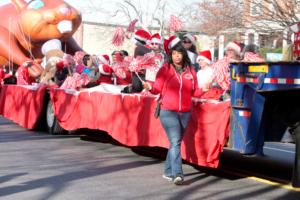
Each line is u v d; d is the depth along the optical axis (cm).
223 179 765
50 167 820
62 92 1174
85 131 1234
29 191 655
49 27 2045
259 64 650
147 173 790
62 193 648
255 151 670
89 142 1116
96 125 1036
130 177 758
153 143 853
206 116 738
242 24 1738
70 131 1213
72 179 734
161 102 708
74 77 1167
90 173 780
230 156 988
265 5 1739
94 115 1045
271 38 1753
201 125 745
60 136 1210
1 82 1689
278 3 1702
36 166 826
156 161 897
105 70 1171
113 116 974
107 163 869
